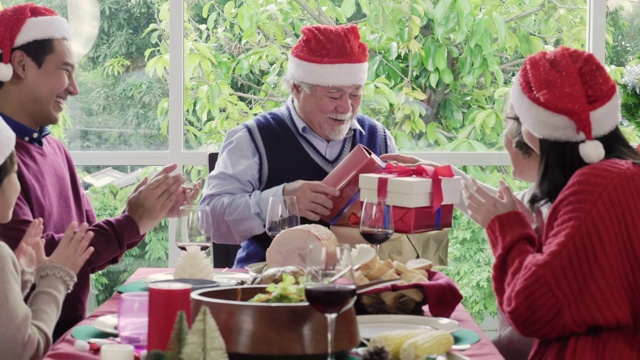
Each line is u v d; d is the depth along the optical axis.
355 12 4.12
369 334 1.88
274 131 3.20
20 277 1.94
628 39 4.19
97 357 1.74
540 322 1.85
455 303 2.11
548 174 2.01
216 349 1.25
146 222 2.68
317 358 1.64
